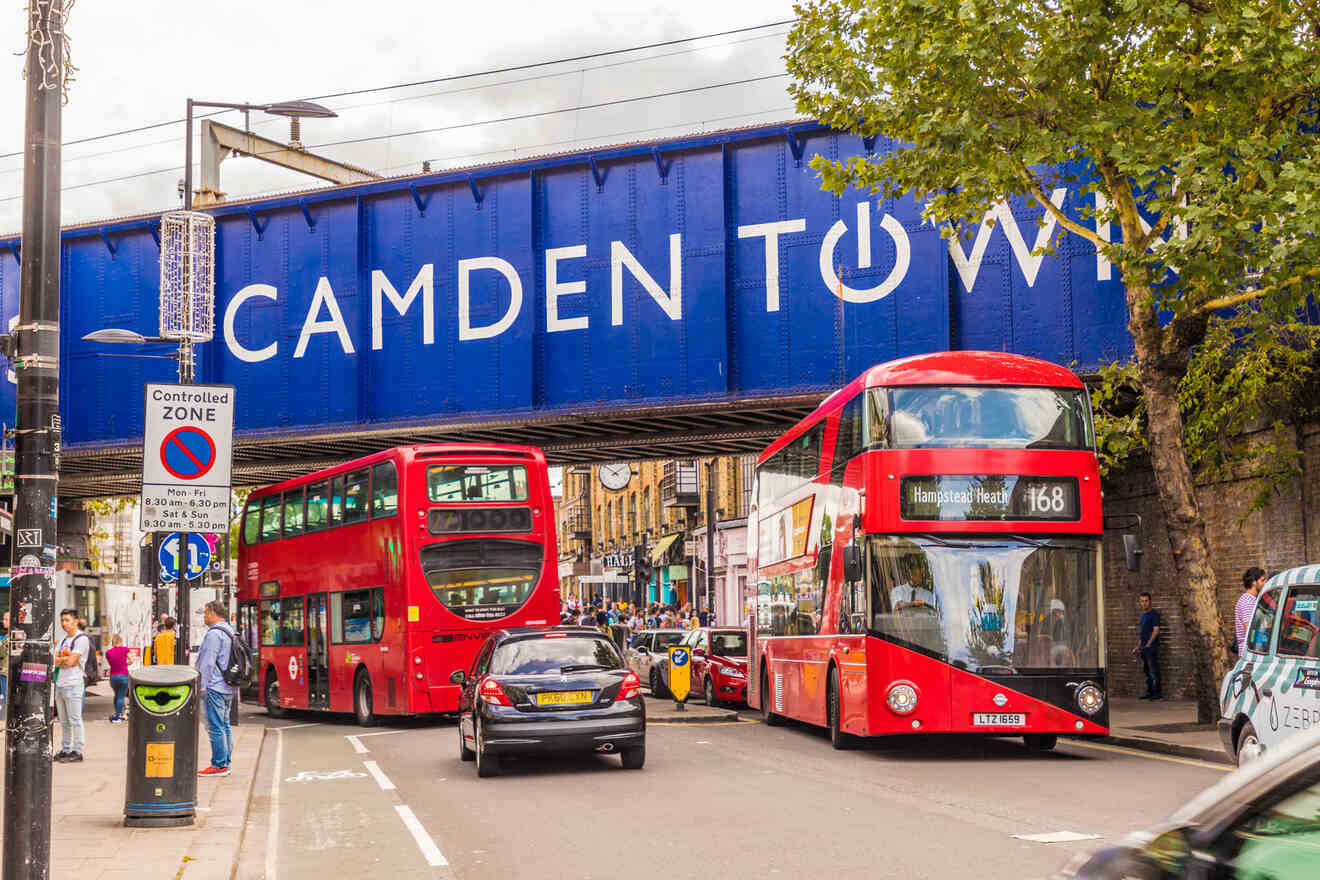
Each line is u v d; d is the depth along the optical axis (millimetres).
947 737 18859
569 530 84562
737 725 22156
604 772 14891
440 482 22062
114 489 36562
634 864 9078
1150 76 16844
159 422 14000
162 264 21891
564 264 25516
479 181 26156
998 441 15602
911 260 23156
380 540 22609
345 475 24422
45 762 7617
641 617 48938
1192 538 17344
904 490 15453
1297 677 10406
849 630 16203
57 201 8078
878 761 15586
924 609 15312
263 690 28000
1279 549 19984
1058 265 22484
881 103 17234
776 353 24000
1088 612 15430
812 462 18859
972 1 15555
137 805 11023
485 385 25938
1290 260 14547
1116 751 16391
